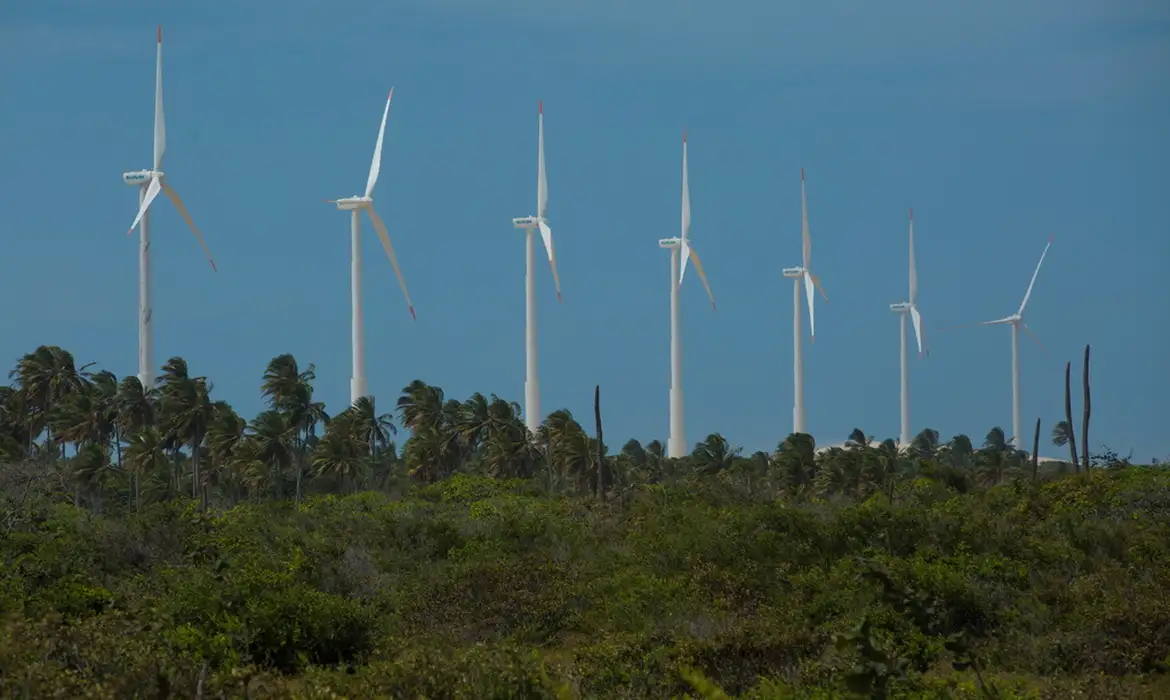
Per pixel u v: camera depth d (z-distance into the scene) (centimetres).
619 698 3678
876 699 2792
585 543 6869
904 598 2978
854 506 6912
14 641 3525
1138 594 4956
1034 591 5216
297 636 4503
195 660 3894
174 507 6912
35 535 6306
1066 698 3653
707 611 5138
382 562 6419
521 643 4959
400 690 3500
